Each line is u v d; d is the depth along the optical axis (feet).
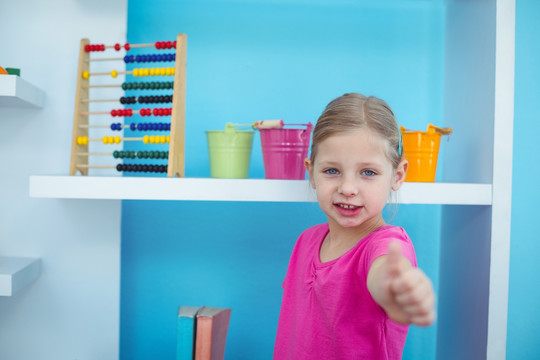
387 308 1.75
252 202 4.67
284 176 3.57
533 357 4.56
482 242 3.60
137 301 4.66
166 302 4.67
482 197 3.42
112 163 4.36
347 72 4.64
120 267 4.61
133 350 4.67
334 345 2.80
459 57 4.19
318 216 4.70
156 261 4.67
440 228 4.64
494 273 3.43
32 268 4.10
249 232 4.68
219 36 4.62
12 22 4.26
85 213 4.32
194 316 3.39
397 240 2.44
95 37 4.28
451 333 4.24
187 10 4.61
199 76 4.63
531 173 4.55
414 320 1.48
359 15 4.63
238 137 3.71
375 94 4.64
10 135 4.28
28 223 4.32
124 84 3.95
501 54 3.43
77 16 4.28
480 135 3.68
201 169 4.65
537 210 4.56
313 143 2.86
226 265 4.68
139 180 3.44
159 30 4.61
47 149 4.29
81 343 4.34
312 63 4.64
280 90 4.64
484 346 3.51
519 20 4.53
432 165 3.54
